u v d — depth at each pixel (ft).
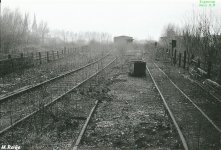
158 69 99.25
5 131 29.32
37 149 25.84
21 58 83.66
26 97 46.52
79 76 73.10
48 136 29.04
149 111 40.37
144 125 33.81
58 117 35.24
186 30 100.07
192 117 37.81
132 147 27.07
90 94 50.31
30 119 33.96
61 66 94.89
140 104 44.70
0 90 52.47
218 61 69.15
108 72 86.63
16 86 57.16
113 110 40.47
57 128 31.37
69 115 36.63
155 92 55.42
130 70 81.51
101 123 34.19
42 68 88.48
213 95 51.93
